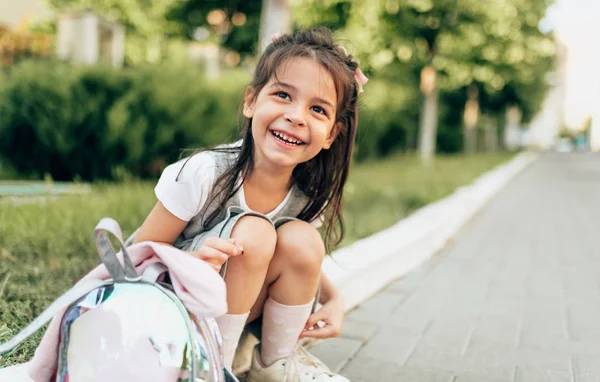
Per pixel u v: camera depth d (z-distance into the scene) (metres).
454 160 19.61
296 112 1.59
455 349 2.59
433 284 3.86
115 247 3.28
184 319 1.29
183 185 1.58
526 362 2.46
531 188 13.20
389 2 9.16
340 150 1.83
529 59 12.10
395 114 19.03
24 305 2.27
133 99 7.36
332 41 1.73
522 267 4.54
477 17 10.67
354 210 6.48
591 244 5.77
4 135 7.13
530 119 34.66
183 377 1.26
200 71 8.42
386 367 2.35
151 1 14.38
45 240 3.32
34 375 1.41
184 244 1.73
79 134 7.21
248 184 1.73
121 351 1.25
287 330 1.78
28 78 7.07
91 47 11.20
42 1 15.72
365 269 3.37
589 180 16.33
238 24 14.30
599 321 3.08
